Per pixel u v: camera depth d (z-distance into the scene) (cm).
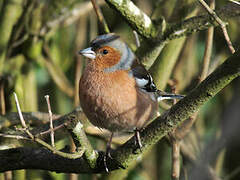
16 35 1149
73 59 1312
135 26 912
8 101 1138
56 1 1173
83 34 1275
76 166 777
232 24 1270
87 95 862
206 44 884
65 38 1320
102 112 857
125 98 846
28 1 1160
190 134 1084
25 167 798
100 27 956
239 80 1214
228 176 1101
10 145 903
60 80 1213
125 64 883
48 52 1218
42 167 794
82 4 1198
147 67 956
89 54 893
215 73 674
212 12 761
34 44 1163
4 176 1038
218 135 1080
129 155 750
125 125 867
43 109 1295
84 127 991
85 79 874
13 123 988
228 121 1024
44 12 1172
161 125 727
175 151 872
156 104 907
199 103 695
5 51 1141
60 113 1287
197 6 973
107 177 1042
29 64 1173
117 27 1325
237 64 652
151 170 1302
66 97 1310
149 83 877
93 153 747
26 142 941
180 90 1188
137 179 1212
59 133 962
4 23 1141
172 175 868
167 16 1016
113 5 883
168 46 963
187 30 899
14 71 1147
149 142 740
